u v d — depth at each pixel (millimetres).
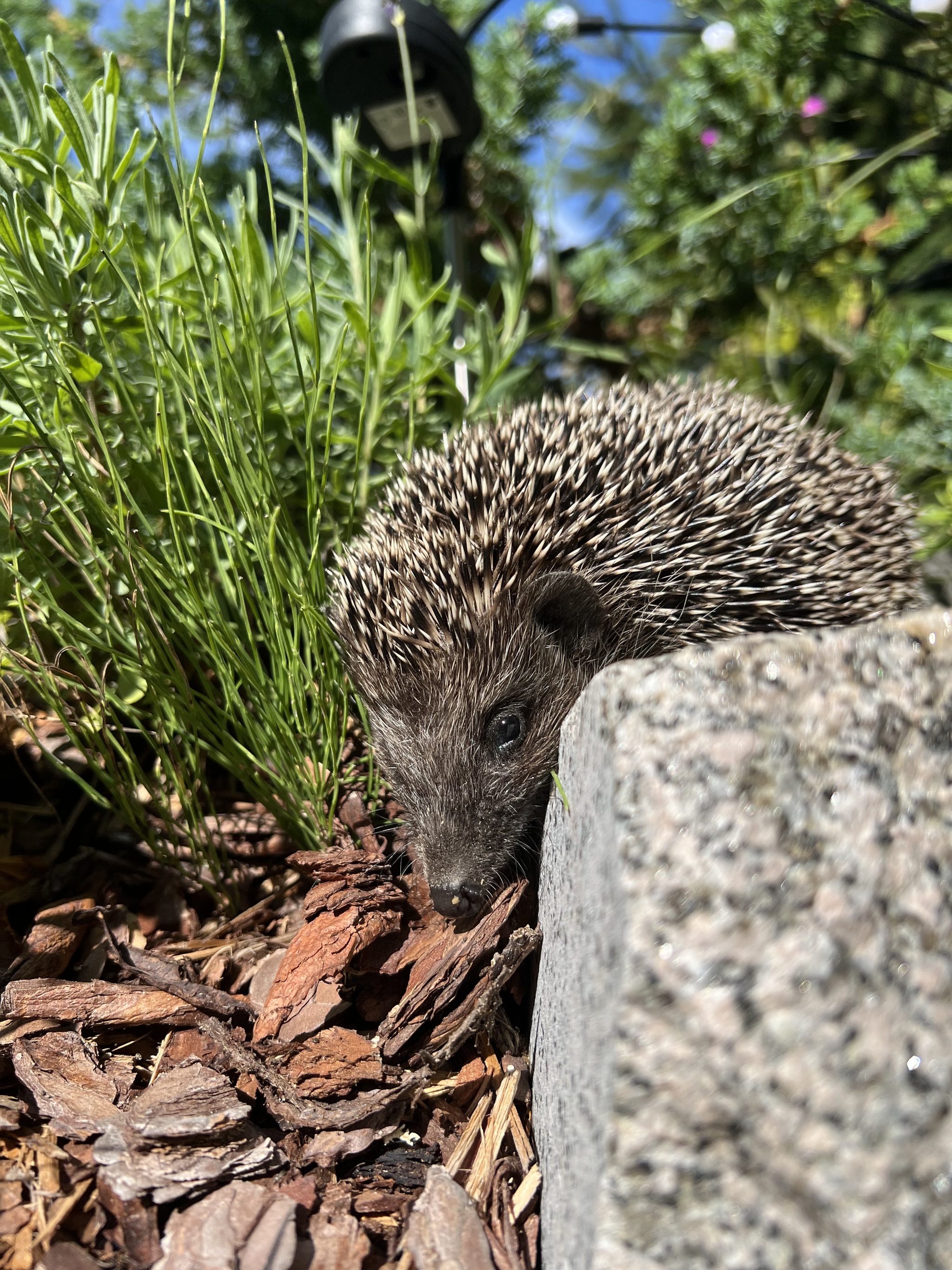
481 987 158
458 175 294
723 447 219
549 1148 133
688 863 108
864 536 227
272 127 394
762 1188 97
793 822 109
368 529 210
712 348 410
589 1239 100
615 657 204
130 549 177
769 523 209
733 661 117
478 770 188
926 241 356
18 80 191
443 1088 151
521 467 204
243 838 207
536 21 368
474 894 174
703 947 104
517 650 194
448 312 257
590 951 121
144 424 206
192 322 231
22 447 191
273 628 192
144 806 208
